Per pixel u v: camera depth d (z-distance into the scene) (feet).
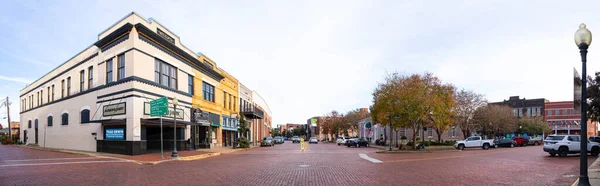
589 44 28.07
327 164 61.36
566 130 243.81
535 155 81.51
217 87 129.39
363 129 242.99
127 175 44.60
